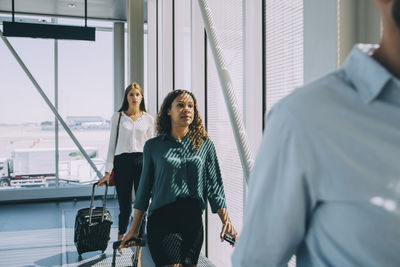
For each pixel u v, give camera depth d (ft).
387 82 1.87
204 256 12.35
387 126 1.85
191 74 13.17
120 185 13.02
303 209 2.09
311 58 5.07
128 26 20.15
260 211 2.18
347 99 1.95
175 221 7.08
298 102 2.04
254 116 8.61
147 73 19.90
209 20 7.20
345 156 1.90
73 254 14.14
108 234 13.76
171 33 17.12
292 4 6.97
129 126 13.06
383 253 1.84
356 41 4.67
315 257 2.14
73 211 21.50
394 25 1.92
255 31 8.46
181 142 7.56
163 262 6.78
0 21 24.04
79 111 25.13
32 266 12.83
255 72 8.50
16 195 24.03
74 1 21.45
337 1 4.57
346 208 1.92
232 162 10.14
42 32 16.88
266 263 2.21
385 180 1.82
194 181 7.35
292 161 2.02
